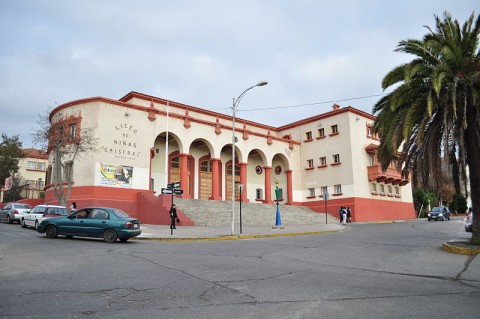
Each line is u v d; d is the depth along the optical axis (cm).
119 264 988
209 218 2731
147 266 962
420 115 1370
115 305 616
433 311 582
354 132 3756
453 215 5472
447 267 984
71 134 2733
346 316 560
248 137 3756
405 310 589
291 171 4069
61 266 952
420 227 2589
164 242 1666
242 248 1413
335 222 3459
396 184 4138
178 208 2692
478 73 1226
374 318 550
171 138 3378
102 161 2694
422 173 1395
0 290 705
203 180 3734
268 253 1278
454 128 1304
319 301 646
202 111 3597
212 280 807
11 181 4697
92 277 823
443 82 1280
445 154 1241
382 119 1495
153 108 3030
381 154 1541
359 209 3594
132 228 1588
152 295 680
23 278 810
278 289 733
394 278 860
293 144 4144
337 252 1318
